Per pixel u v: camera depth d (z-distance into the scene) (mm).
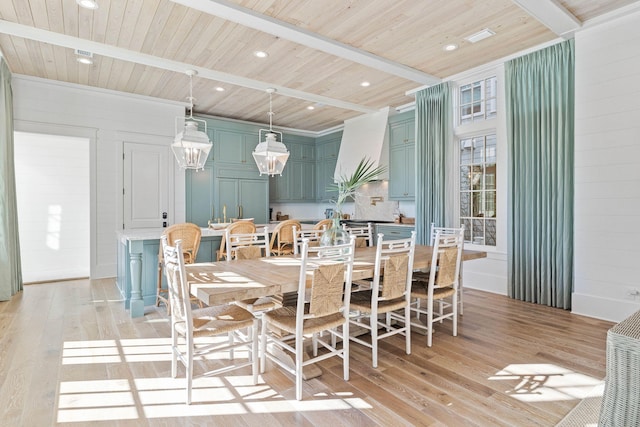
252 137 6957
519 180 4016
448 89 4742
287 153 4340
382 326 3033
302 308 1999
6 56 3967
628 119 3148
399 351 2668
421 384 2174
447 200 4793
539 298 3848
